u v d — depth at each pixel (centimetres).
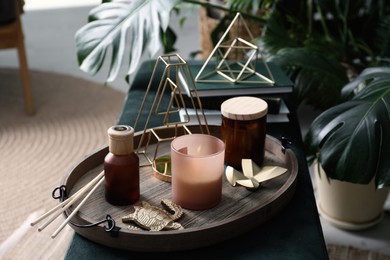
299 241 77
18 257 109
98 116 216
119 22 133
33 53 285
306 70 140
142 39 130
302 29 176
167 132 102
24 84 212
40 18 343
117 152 80
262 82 110
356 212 141
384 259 134
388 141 100
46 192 166
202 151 85
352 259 134
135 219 77
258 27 199
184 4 224
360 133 100
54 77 254
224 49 194
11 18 204
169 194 86
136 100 125
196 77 110
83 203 78
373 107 103
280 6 179
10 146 192
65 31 318
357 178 99
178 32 312
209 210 82
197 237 73
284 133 111
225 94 108
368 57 174
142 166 93
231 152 93
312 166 176
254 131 91
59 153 188
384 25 161
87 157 91
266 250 75
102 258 73
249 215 77
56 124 209
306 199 88
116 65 129
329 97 138
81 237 77
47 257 107
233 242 76
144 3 135
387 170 98
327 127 104
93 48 131
